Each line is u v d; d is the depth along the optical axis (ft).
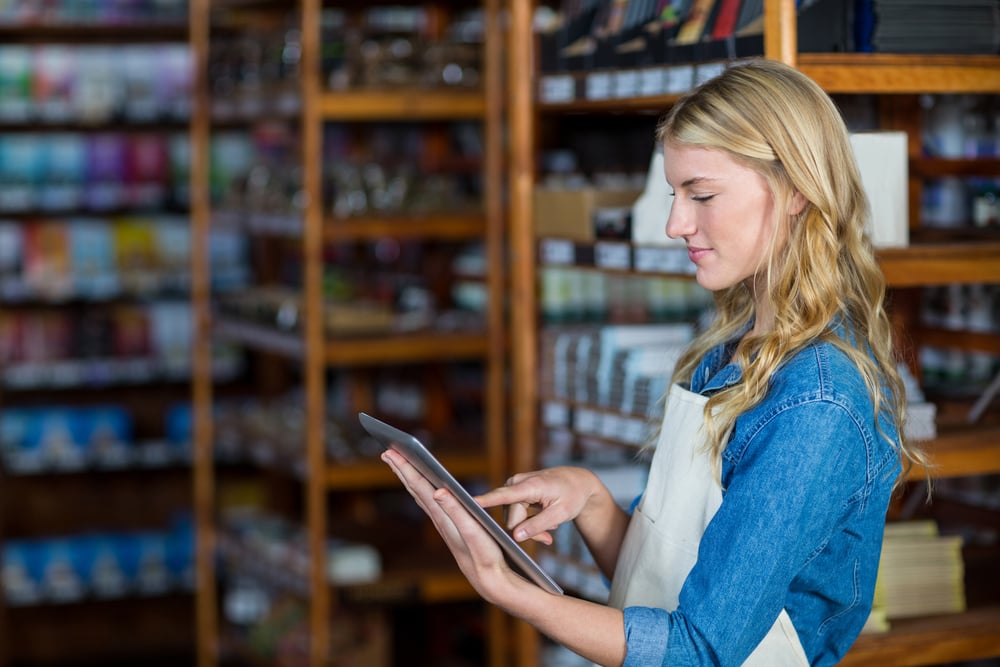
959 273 7.93
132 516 18.78
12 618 18.43
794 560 5.24
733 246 5.57
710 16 8.38
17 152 17.98
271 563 14.49
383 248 17.17
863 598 5.81
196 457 16.24
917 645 8.01
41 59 17.88
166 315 18.42
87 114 17.74
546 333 10.59
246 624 16.06
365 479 13.66
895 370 5.77
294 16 16.74
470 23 15.83
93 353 18.20
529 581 5.51
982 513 9.48
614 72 9.27
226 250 18.47
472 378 15.90
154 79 18.19
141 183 18.34
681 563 5.90
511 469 14.10
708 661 5.16
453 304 15.81
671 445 6.02
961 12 7.86
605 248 9.48
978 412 8.55
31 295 17.80
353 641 14.28
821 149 5.50
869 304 5.75
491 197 13.60
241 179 15.61
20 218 18.12
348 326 13.61
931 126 9.67
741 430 5.51
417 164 16.08
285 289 15.53
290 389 18.48
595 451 12.41
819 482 5.24
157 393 18.88
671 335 10.18
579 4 10.04
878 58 7.69
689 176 5.59
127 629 18.84
